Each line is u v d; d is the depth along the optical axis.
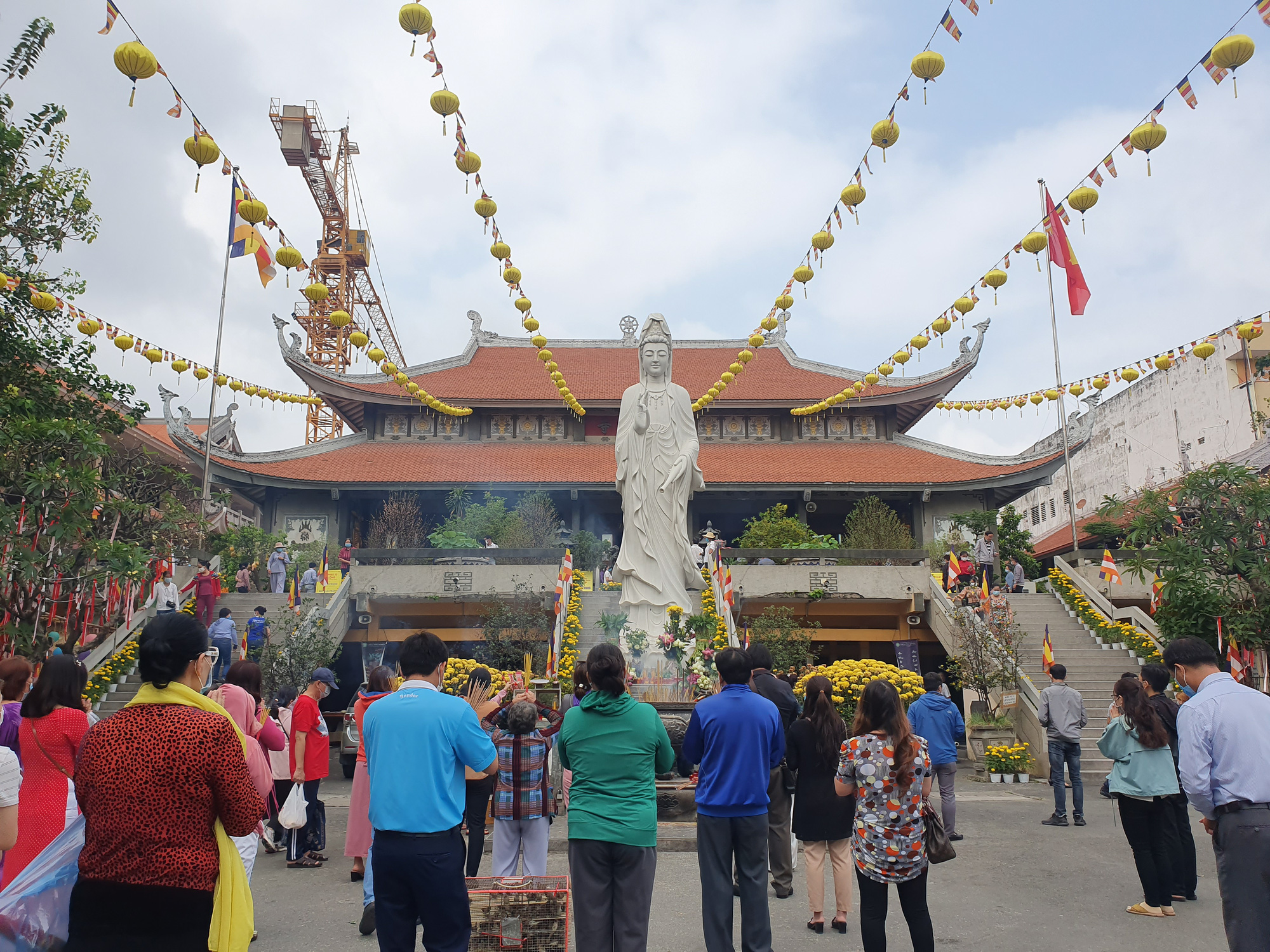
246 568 27.03
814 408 26.59
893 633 26.39
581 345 46.06
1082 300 17.61
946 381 37.66
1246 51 9.05
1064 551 37.47
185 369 21.55
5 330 17.38
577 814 5.79
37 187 17.20
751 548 28.53
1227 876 5.44
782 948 7.20
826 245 14.25
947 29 9.78
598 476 35.09
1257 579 17.61
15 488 16.55
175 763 4.06
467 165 12.48
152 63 9.93
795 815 7.78
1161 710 8.41
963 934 7.52
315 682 10.22
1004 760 16.94
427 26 10.07
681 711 11.83
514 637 21.22
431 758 5.19
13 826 4.91
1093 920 7.90
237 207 13.09
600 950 5.58
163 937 3.94
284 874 9.88
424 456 37.16
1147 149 10.95
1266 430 31.38
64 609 21.39
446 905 5.06
